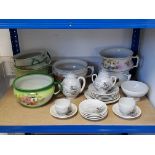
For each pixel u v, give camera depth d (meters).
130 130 0.81
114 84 0.97
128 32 1.13
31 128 0.81
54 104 0.90
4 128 0.80
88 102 0.90
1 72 1.15
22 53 1.08
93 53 1.17
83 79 0.98
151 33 0.94
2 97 1.00
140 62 1.09
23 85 0.96
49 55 1.11
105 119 0.84
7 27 0.73
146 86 0.96
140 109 0.89
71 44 1.15
